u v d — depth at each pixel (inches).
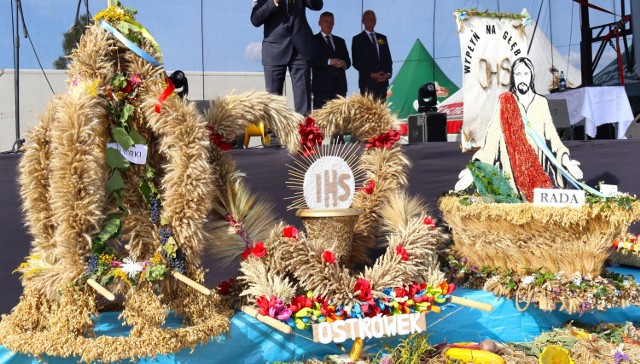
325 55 231.6
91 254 113.3
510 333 145.5
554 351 127.2
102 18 117.0
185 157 115.8
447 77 258.4
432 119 210.7
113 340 108.0
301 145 134.4
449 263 153.0
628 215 136.6
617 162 195.9
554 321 149.9
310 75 224.2
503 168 157.2
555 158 158.1
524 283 140.3
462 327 140.5
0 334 113.7
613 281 143.3
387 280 125.4
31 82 216.5
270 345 124.8
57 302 114.6
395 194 143.1
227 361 121.0
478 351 127.9
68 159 111.0
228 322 118.8
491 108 181.8
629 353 137.3
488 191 152.9
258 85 232.4
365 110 142.7
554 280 139.5
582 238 140.9
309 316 118.8
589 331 150.7
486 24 181.5
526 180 156.0
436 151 178.9
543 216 139.7
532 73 160.9
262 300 117.6
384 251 148.4
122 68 117.8
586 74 288.7
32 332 113.2
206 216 125.6
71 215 111.5
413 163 177.5
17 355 112.7
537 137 158.4
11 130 217.6
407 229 132.7
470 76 179.8
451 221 156.7
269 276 122.3
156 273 113.7
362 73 239.0
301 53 214.7
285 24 213.5
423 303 126.3
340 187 134.4
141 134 120.0
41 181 117.4
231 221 126.5
